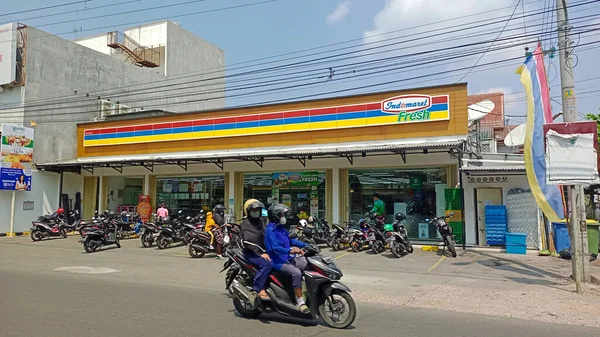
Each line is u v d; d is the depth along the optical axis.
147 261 13.93
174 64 35.56
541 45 11.55
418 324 6.69
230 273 7.39
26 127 22.52
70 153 25.31
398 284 10.17
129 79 29.98
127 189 23.97
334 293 6.52
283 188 19.84
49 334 5.80
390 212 17.78
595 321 7.02
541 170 11.12
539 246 15.52
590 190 22.05
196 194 21.77
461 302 8.32
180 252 16.20
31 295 8.35
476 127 20.33
